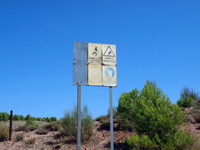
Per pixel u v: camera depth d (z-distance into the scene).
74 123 15.98
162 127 11.93
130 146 12.14
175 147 11.53
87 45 11.13
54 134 17.36
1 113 29.69
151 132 12.48
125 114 16.16
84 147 14.10
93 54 11.14
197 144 11.70
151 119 12.02
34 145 15.27
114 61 11.40
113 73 11.27
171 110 12.70
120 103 17.06
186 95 22.89
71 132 15.61
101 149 13.45
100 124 19.00
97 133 16.66
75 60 10.80
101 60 11.21
